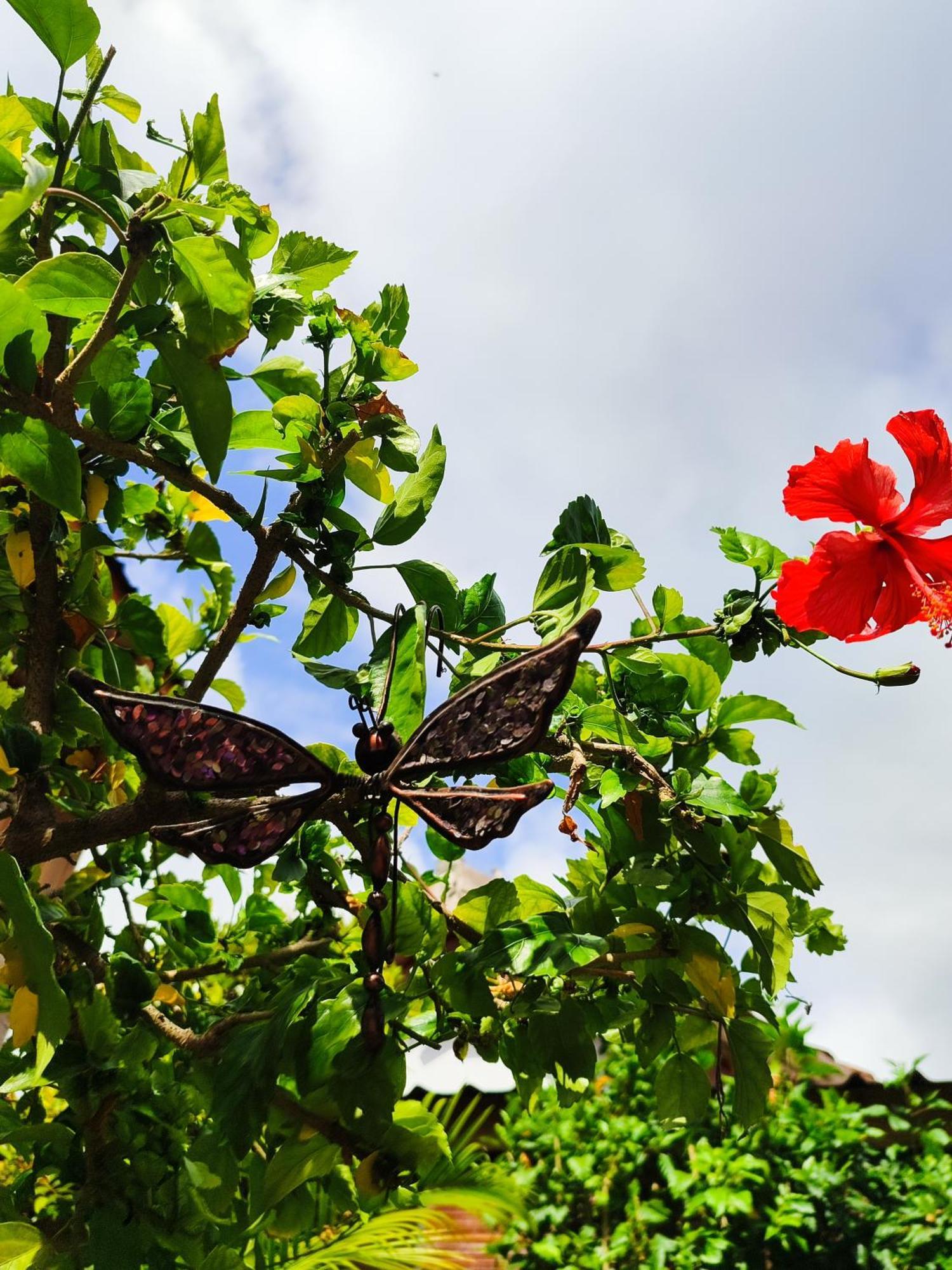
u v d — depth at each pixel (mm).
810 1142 2217
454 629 1190
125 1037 1207
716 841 1168
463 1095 2756
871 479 1139
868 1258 2096
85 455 1257
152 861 1544
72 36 1041
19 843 1073
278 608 1312
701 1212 2221
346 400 1172
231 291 1033
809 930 1319
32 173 930
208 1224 1211
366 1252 1102
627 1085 2502
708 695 1214
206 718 994
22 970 1011
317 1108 1049
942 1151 2277
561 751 1119
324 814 1073
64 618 1325
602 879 1229
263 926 1504
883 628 1135
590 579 1146
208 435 1064
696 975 1145
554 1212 2328
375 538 1178
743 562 1153
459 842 974
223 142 1173
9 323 1003
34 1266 1125
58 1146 1190
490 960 1069
